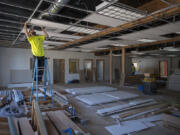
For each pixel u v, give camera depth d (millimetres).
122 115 3818
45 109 3754
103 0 3020
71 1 3176
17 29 5578
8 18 4285
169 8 3619
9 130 2129
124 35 6246
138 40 7578
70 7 3340
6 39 7293
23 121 2617
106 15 3961
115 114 4180
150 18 4184
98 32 6047
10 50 9883
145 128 3270
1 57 9641
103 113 4102
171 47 8117
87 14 3971
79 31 5836
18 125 2443
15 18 4309
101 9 3535
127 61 16141
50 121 2844
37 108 2562
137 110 4254
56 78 13219
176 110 3713
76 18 4164
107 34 6125
